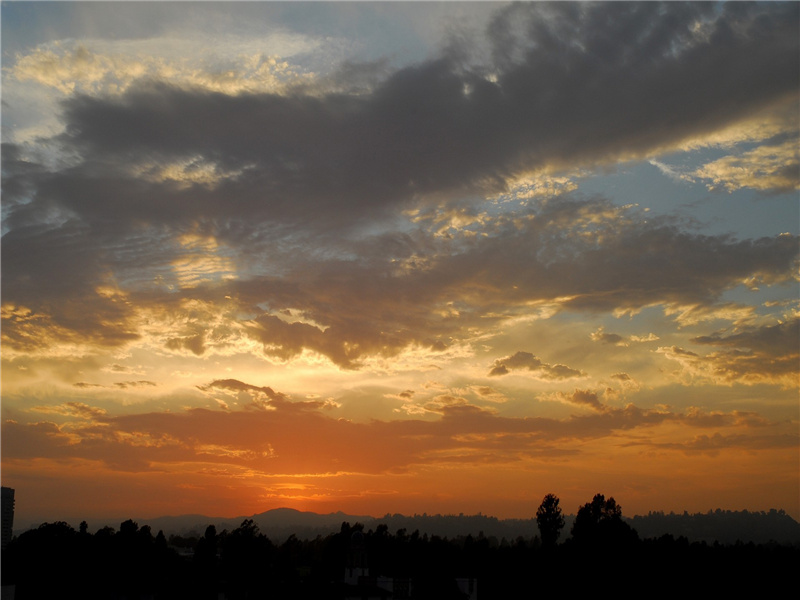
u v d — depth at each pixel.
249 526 112.12
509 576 123.69
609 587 120.00
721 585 118.94
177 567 103.81
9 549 103.38
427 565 119.88
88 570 98.06
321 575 99.75
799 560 122.69
